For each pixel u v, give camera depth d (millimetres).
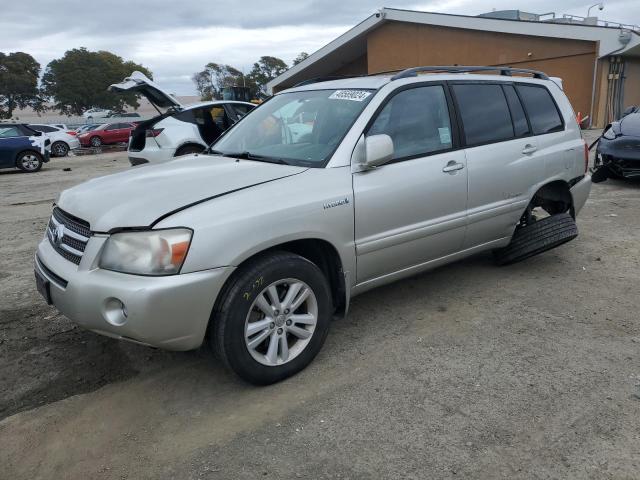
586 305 4043
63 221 3057
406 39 24391
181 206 2725
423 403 2846
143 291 2521
